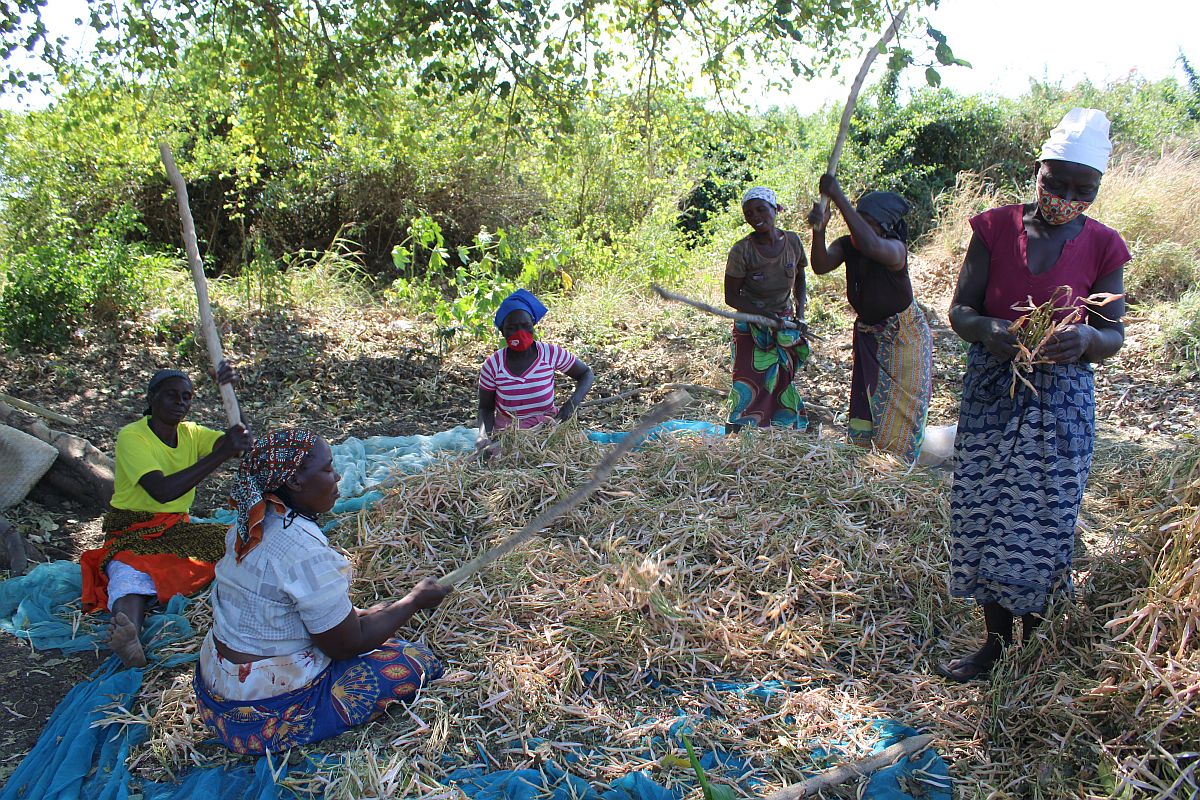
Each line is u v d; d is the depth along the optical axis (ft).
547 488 14.17
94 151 33.22
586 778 9.48
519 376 16.61
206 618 12.44
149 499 13.07
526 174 39.86
